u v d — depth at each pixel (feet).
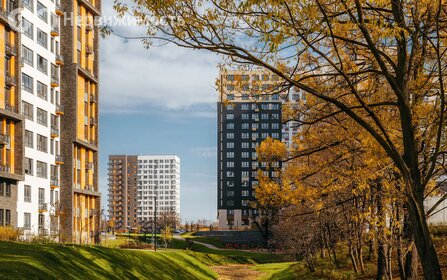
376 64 36.04
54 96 218.59
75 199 229.66
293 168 43.27
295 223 129.80
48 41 213.87
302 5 28.22
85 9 246.88
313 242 129.18
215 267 234.38
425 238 28.96
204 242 400.88
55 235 177.17
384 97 37.40
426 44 33.60
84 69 238.48
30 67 197.77
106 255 108.78
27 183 191.52
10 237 131.75
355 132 37.60
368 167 39.81
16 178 176.55
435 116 34.06
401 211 48.16
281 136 549.13
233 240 400.67
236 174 550.36
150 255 146.00
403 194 41.78
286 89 34.60
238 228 515.91
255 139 549.95
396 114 38.19
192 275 152.87
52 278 68.03
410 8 32.37
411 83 33.63
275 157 43.45
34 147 198.29
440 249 86.63
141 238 389.19
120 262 110.42
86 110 244.83
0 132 173.99
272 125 549.54
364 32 29.27
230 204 548.31
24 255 75.31
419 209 29.27
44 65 209.87
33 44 200.54
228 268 229.25
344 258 132.46
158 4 29.99
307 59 36.99
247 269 221.25
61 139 225.35
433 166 29.27
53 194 215.10
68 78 228.22
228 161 552.00
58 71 224.12
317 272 123.85
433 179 41.60
